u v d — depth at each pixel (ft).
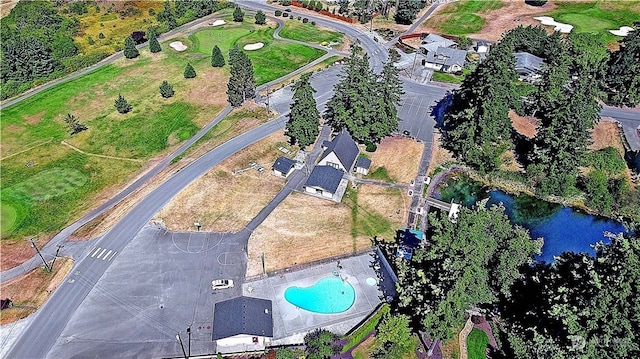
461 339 208.33
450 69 433.48
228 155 330.54
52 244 266.36
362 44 490.90
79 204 297.33
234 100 382.42
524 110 366.02
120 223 277.44
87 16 550.77
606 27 487.61
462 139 312.91
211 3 562.25
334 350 203.10
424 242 246.88
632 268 150.92
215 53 437.58
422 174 313.12
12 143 353.10
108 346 211.20
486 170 310.65
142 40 495.00
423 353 203.82
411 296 195.21
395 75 327.67
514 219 283.59
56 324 221.46
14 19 517.96
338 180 295.89
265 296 232.32
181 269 247.50
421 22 539.29
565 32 483.10
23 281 243.81
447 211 284.20
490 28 508.94
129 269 248.11
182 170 317.83
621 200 286.25
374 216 280.51
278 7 584.81
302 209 285.84
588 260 169.07
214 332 208.54
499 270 192.65
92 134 360.28
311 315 223.30
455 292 173.37
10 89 413.80
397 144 338.34
